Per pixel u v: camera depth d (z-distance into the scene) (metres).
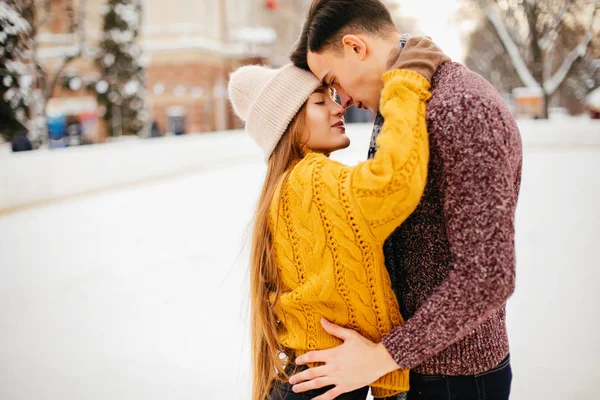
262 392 1.32
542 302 3.36
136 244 5.62
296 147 1.29
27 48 12.76
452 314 0.93
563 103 30.56
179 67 26.22
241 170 13.20
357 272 1.06
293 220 1.14
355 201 1.02
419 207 1.08
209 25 27.33
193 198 8.84
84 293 4.08
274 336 1.26
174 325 3.37
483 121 0.95
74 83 20.83
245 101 1.39
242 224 6.48
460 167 0.95
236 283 4.18
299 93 1.25
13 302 3.91
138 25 21.61
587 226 5.38
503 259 0.90
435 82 1.05
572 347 2.71
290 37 37.44
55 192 8.69
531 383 2.37
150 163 11.66
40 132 13.84
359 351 1.05
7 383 2.64
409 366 0.99
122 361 2.88
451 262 1.06
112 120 21.41
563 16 19.55
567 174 9.30
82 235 6.11
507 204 0.92
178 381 2.62
